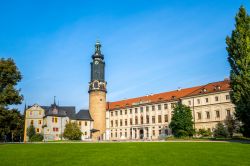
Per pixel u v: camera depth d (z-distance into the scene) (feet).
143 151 108.17
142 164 79.56
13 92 179.52
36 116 379.55
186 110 262.06
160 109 362.12
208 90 304.50
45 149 123.85
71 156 96.94
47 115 365.61
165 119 353.92
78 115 393.91
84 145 145.79
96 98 397.60
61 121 371.76
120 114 416.05
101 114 395.96
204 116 301.22
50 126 364.17
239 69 163.53
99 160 87.25
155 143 152.87
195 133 261.85
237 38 167.32
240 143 135.23
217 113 289.33
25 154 104.47
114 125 422.82
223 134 225.76
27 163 82.89
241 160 83.20
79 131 345.51
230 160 83.20
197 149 110.93
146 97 397.19
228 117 233.14
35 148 129.90
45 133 359.46
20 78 189.67
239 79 160.97
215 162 80.38
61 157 94.73
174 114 263.49
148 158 89.35
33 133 357.41
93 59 410.31
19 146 143.74
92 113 398.21
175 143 147.64
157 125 361.71
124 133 405.59
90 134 387.14
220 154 94.84
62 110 379.55
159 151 107.04
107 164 80.48
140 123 384.68
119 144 149.69
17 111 182.80
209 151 103.30
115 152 106.73
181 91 355.97
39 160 88.28
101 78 404.36
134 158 89.92
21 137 368.27
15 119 179.73
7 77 184.03
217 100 290.97
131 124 396.98
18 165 79.71
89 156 96.37
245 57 162.30
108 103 447.01
